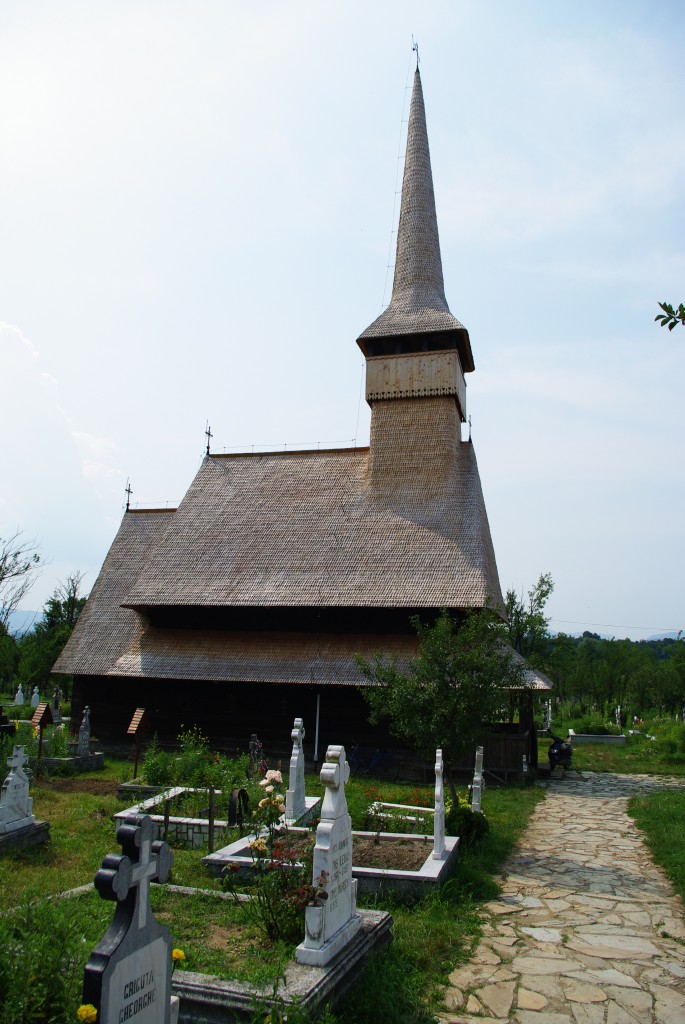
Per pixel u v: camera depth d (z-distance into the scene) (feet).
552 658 158.10
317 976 25.79
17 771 48.44
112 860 20.08
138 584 107.45
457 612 92.12
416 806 58.85
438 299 116.06
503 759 85.35
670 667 156.66
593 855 51.90
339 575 98.99
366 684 90.22
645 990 29.37
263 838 35.60
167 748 102.06
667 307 25.03
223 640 104.01
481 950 33.24
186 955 28.27
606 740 126.11
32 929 26.16
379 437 110.01
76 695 110.52
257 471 120.37
